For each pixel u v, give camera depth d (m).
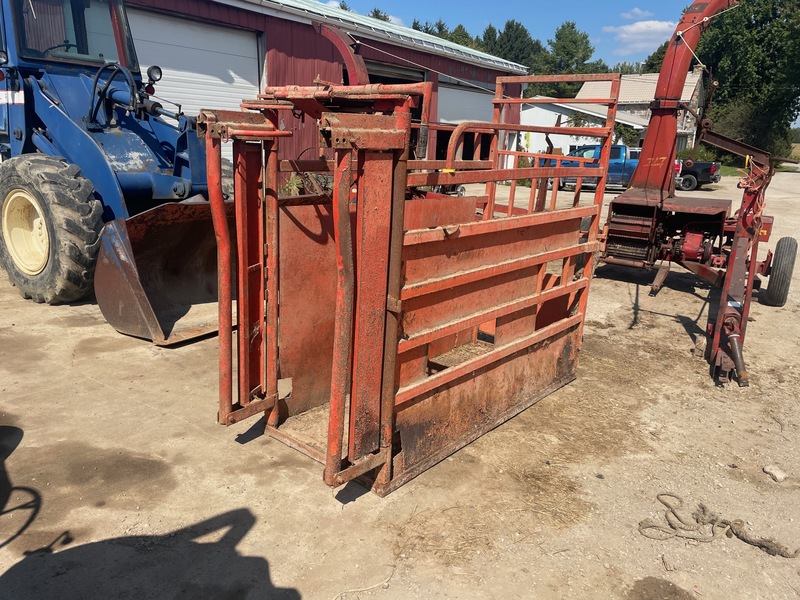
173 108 9.47
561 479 3.12
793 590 2.44
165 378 4.01
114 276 4.48
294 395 3.41
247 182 2.89
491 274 3.08
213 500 2.78
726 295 4.57
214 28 9.78
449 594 2.30
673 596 2.36
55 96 5.41
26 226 5.40
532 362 3.82
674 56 7.05
